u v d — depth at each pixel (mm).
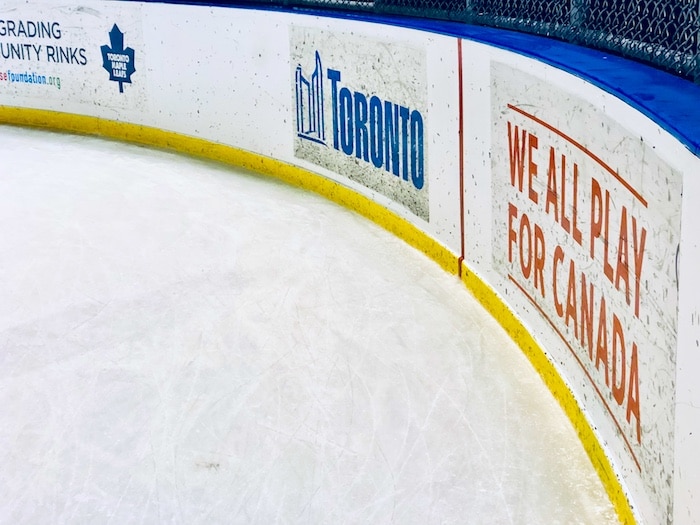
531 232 3664
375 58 5086
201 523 2834
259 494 2971
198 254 4926
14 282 4609
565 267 3305
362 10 5457
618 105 2707
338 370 3732
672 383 2277
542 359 3598
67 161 6766
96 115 7609
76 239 5141
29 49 7848
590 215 3012
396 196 5117
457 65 4289
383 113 5105
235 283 4562
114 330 4109
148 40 7027
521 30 4203
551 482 2969
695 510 2129
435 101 4547
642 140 2502
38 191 5992
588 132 2996
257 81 6293
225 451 3213
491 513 2828
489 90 4000
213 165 6680
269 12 6035
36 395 3607
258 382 3658
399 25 4781
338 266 4750
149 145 7277
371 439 3258
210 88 6684
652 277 2424
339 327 4094
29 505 2957
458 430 3291
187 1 6715
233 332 4066
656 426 2416
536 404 3439
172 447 3244
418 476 3035
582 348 3154
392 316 4188
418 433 3285
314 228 5305
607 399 2895
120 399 3562
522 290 3820
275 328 4094
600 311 2941
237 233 5223
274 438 3281
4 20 7934
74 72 7621
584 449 3133
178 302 4367
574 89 3117
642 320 2521
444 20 4832
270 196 5906
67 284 4582
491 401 3471
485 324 4105
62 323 4184
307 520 2836
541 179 3512
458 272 4547
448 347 3900
